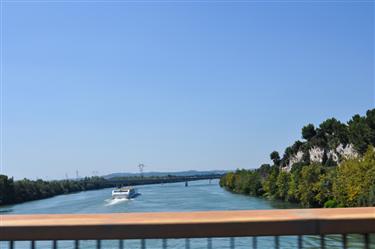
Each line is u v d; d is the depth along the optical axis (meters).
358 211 5.59
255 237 5.46
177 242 6.10
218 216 5.43
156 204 143.12
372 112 139.25
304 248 5.41
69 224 5.31
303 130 194.50
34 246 5.41
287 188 144.38
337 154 159.38
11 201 192.38
